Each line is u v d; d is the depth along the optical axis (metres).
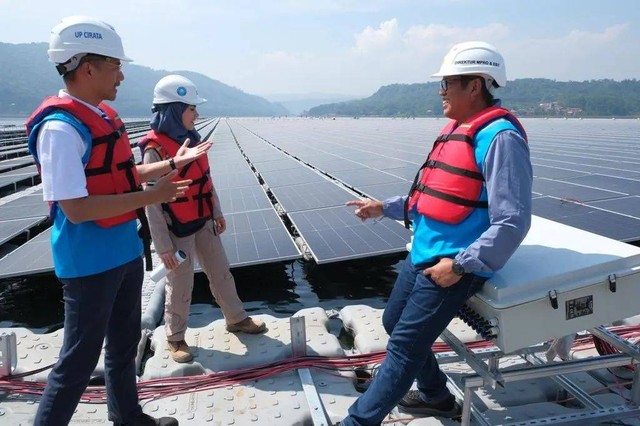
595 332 3.10
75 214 2.35
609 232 5.66
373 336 4.10
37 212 8.79
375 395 2.67
